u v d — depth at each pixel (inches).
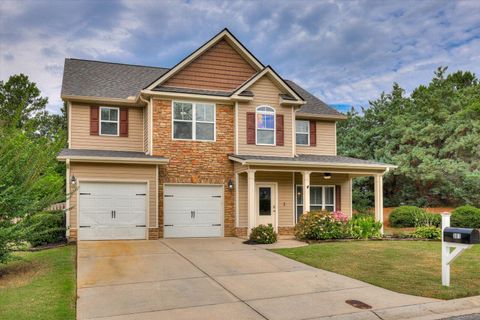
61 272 355.3
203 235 620.1
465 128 940.0
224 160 639.8
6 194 343.9
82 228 556.1
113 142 655.8
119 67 788.0
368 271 363.3
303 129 760.3
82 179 556.7
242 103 649.6
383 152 1020.5
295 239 584.4
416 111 1082.7
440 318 244.4
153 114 608.7
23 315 237.1
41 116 1165.7
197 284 319.9
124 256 434.9
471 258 425.1
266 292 298.0
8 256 354.6
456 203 973.8
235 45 666.8
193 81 643.5
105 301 274.1
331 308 261.3
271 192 671.1
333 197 738.2
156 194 588.7
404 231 707.4
